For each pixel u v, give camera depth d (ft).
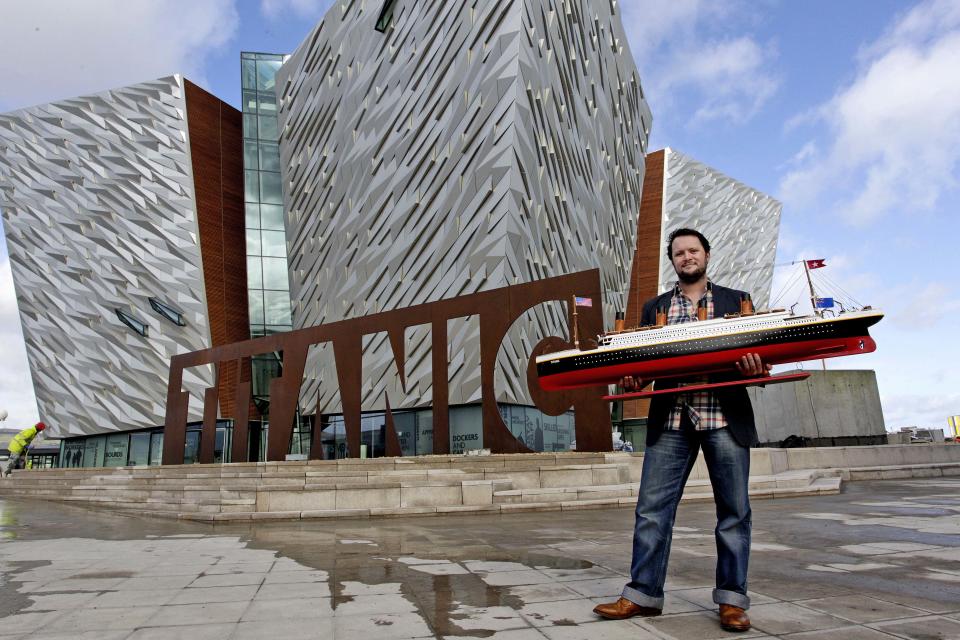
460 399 80.18
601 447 45.96
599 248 107.14
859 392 61.26
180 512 35.73
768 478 38.91
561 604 10.62
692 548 16.80
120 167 121.90
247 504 33.65
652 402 10.55
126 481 52.34
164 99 122.11
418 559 16.55
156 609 11.21
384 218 95.09
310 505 32.96
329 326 61.57
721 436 9.69
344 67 109.70
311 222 113.91
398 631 9.24
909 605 9.80
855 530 19.01
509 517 29.78
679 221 165.58
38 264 127.24
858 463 49.75
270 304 120.98
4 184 130.11
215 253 119.14
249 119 129.29
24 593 12.97
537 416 87.45
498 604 10.77
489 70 80.48
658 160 168.96
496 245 75.97
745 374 9.66
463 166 82.28
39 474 71.00
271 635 9.21
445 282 82.28
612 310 113.80
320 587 12.99
